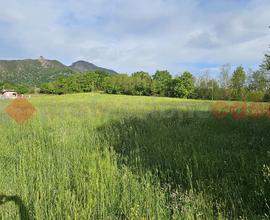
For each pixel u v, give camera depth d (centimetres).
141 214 324
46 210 336
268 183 371
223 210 322
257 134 771
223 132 820
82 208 327
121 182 401
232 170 448
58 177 430
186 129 834
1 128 936
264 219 294
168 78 7431
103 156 539
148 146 611
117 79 7738
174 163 477
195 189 371
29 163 505
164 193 364
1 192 401
